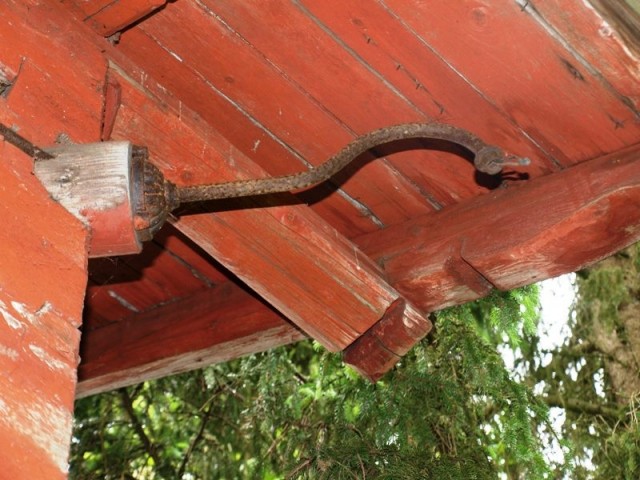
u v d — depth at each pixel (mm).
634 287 5996
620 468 5422
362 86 3307
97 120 2703
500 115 3223
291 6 3180
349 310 3416
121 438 6145
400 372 4797
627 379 5816
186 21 3293
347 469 4191
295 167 3600
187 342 4098
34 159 2383
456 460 4449
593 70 2980
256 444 5656
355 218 3727
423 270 3471
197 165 3096
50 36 2736
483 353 4781
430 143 3410
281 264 3324
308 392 5234
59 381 2010
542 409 4781
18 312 2043
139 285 4215
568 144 3203
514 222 3287
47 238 2242
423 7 3039
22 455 1814
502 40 3021
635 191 3033
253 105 3459
